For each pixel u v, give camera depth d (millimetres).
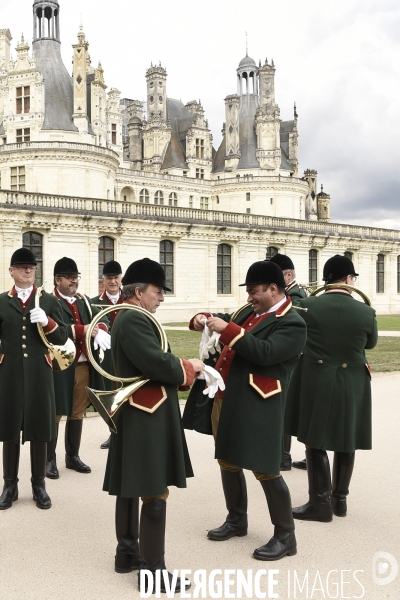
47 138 48000
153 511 4379
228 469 5223
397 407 11164
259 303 5082
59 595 4211
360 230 52562
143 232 37312
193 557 4863
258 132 69688
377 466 7508
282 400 4973
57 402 6996
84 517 5777
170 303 39188
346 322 5875
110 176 50719
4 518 5750
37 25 52094
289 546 4906
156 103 69500
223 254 42938
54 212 32562
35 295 6344
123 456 4387
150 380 4508
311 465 5797
